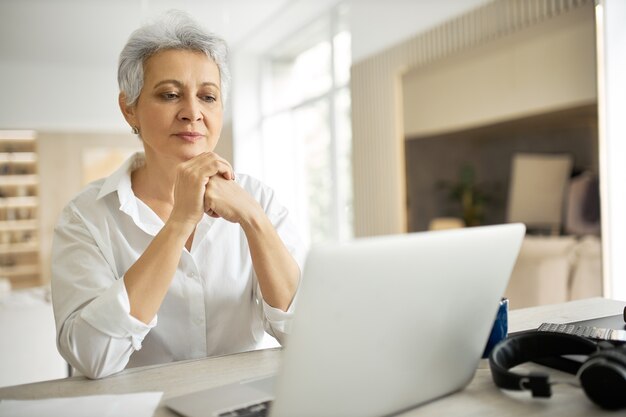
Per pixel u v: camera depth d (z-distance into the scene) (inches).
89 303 36.1
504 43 126.3
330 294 21.1
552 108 118.2
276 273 40.5
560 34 114.8
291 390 21.7
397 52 149.3
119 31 211.0
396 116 150.6
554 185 177.6
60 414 26.2
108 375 33.6
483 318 27.9
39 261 257.4
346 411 23.4
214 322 45.6
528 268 116.5
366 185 164.4
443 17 135.6
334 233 204.5
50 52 236.5
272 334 42.8
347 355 22.6
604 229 104.3
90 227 41.9
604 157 103.7
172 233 36.4
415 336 24.7
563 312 44.5
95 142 265.6
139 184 46.9
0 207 253.6
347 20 191.8
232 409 25.9
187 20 42.1
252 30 225.3
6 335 83.5
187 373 32.8
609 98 103.2
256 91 255.3
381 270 22.1
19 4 181.5
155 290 35.2
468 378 28.4
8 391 30.9
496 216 202.8
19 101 251.1
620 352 25.3
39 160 256.8
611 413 25.0
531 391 27.1
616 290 103.4
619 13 103.0
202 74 41.4
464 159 186.9
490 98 131.6
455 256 24.7
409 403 25.7
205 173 37.5
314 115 220.7
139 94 41.9
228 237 46.4
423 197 161.9
